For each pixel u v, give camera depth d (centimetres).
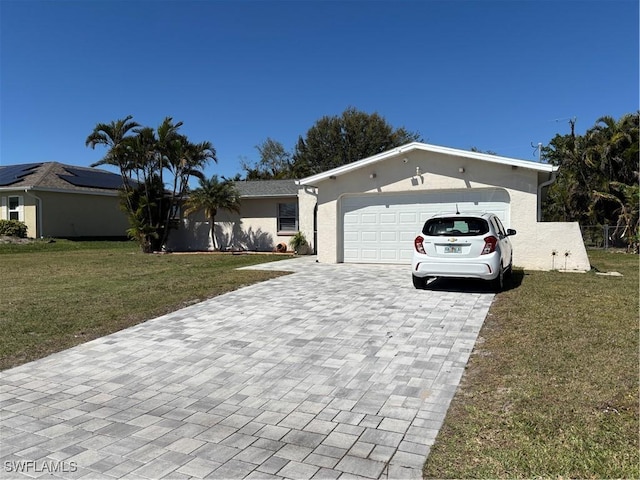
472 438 357
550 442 343
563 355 528
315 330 685
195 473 322
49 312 827
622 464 310
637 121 2230
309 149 4738
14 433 389
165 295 969
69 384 507
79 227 2828
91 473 324
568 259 1202
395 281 1073
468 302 822
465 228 907
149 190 2225
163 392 480
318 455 344
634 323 651
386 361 546
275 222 2238
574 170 2533
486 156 1247
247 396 463
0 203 2709
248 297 932
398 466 325
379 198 1438
